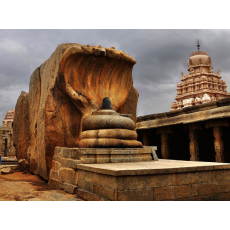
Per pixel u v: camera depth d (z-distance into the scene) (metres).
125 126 7.90
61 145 9.02
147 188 5.16
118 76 9.60
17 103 13.96
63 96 9.09
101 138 7.35
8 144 28.88
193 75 27.66
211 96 26.36
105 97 8.70
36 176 10.62
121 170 4.88
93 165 6.16
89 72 9.08
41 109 9.81
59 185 7.48
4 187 7.33
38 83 11.34
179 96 27.97
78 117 9.13
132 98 10.88
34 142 11.07
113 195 4.90
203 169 5.89
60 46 9.15
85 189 6.07
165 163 6.90
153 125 16.16
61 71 8.60
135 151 7.47
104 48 8.93
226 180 6.28
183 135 17.75
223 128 14.89
